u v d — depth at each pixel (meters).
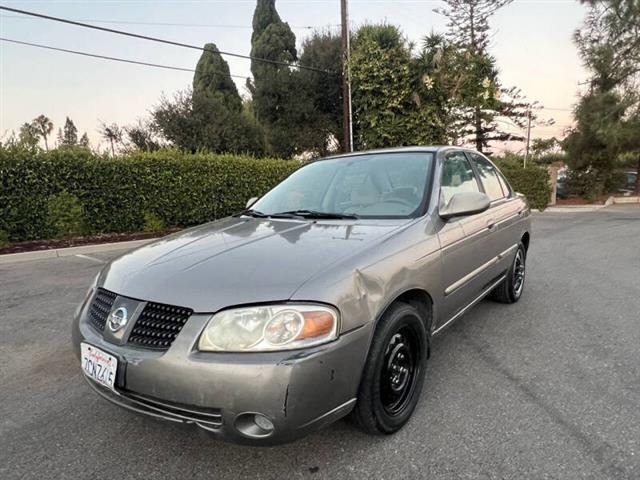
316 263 2.08
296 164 13.09
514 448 2.22
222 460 2.20
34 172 9.13
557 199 20.83
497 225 3.73
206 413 1.82
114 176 10.09
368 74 15.37
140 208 10.57
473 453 2.19
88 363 2.13
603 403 2.61
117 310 2.07
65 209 9.42
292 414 1.79
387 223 2.68
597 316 4.14
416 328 2.46
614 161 19.77
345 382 1.96
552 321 4.04
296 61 21.83
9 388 3.04
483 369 3.10
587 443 2.24
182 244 2.57
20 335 4.04
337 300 1.94
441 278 2.72
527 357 3.29
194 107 18.81
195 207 11.30
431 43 15.25
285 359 1.78
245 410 1.77
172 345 1.87
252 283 1.95
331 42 20.20
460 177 3.52
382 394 2.25
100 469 2.16
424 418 2.51
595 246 8.15
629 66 17.95
